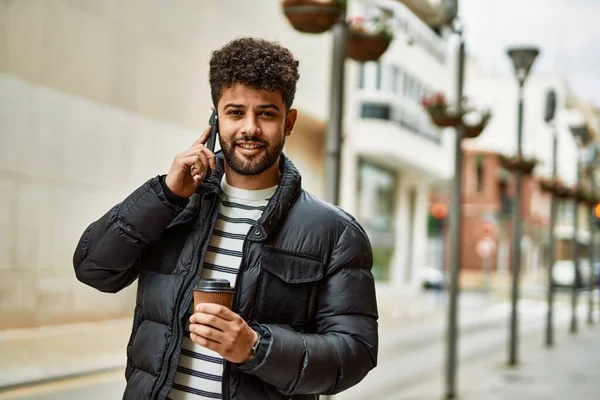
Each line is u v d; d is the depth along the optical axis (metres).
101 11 15.26
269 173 2.50
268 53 2.38
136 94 16.34
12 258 13.48
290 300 2.40
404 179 36.19
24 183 13.71
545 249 71.31
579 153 23.23
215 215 2.45
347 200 29.42
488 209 56.66
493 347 16.64
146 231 2.40
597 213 25.94
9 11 13.23
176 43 17.44
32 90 13.80
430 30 35.94
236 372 2.32
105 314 15.49
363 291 2.48
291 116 2.52
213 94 2.44
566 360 14.43
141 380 2.40
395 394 9.93
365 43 6.65
